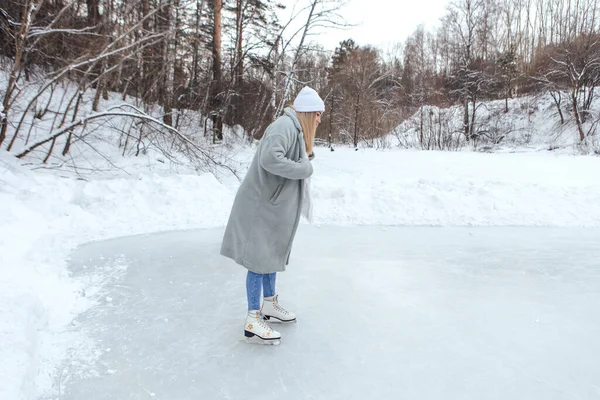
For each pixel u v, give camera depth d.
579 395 2.03
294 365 2.32
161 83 12.39
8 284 2.81
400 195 6.34
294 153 2.48
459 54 28.91
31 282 3.07
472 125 26.02
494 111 28.50
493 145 24.22
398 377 2.19
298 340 2.60
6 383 1.86
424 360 2.35
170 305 3.09
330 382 2.16
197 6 13.62
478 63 28.25
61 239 4.50
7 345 2.14
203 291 3.36
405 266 3.97
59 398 1.98
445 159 11.71
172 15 11.61
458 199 6.24
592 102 24.44
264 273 2.51
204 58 16.47
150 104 12.20
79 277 3.54
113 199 5.59
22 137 8.09
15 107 8.38
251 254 2.46
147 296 3.24
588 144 20.75
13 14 8.56
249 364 2.33
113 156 9.40
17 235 4.03
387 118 29.53
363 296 3.25
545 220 5.73
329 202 6.32
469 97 28.02
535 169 9.12
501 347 2.49
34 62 9.24
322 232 5.30
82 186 5.75
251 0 16.52
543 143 24.48
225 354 2.43
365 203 6.26
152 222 5.39
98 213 5.35
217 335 2.66
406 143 25.23
